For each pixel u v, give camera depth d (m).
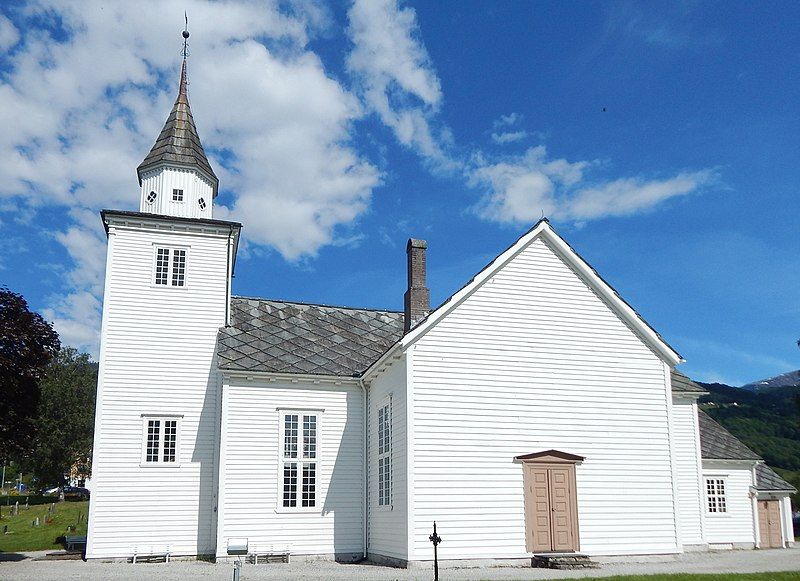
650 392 22.62
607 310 22.77
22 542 36.19
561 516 20.70
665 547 21.55
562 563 19.03
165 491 23.50
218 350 24.34
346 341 27.17
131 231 25.56
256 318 27.09
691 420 28.20
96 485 22.92
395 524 20.48
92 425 71.94
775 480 32.06
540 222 22.28
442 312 20.72
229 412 23.27
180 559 23.03
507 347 21.33
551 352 21.78
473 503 19.92
